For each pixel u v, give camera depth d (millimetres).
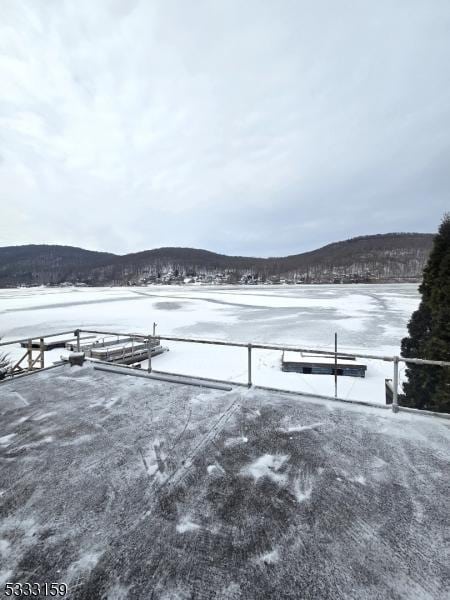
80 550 1461
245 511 1693
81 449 2334
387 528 1566
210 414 2932
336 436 2490
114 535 1543
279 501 1770
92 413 2977
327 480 1946
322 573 1330
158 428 2660
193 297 55000
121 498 1803
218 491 1856
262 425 2695
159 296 58469
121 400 3299
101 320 27594
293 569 1353
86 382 3908
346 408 3037
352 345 17328
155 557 1421
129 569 1362
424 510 1685
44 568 1369
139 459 2197
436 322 6062
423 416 2836
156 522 1623
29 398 3367
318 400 3250
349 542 1486
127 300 49125
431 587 1258
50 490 1875
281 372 13375
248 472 2039
